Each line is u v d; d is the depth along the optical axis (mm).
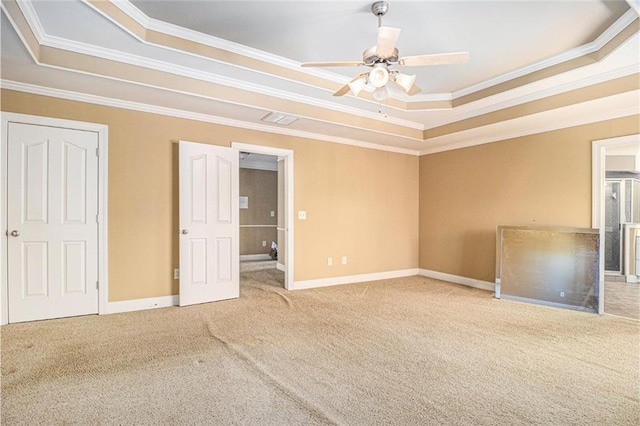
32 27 2428
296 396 2021
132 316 3496
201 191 4023
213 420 1790
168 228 3910
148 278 3795
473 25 2766
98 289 3527
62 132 3352
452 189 5504
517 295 4250
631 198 6207
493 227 4898
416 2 2465
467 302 4184
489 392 2090
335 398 2008
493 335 3057
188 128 4008
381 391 2090
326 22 2748
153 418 1803
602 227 3805
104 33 2596
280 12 2605
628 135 3592
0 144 3100
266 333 3064
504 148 4766
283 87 3717
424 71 3645
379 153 5641
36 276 3271
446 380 2236
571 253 3914
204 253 4051
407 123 4973
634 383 2209
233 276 4289
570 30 2832
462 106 4270
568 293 3904
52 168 3318
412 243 6035
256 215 8211
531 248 4199
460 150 5379
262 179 8320
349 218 5332
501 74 3721
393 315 3631
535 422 1794
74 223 3420
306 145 4918
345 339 2934
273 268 6660
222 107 3727
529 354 2652
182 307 3854
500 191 4809
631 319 3543
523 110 3895
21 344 2738
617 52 2801
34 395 2002
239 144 4332
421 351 2695
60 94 3283
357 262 5418
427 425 1764
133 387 2107
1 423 1740
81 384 2135
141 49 2859
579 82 3391
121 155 3629
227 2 2479
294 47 3178
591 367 2436
